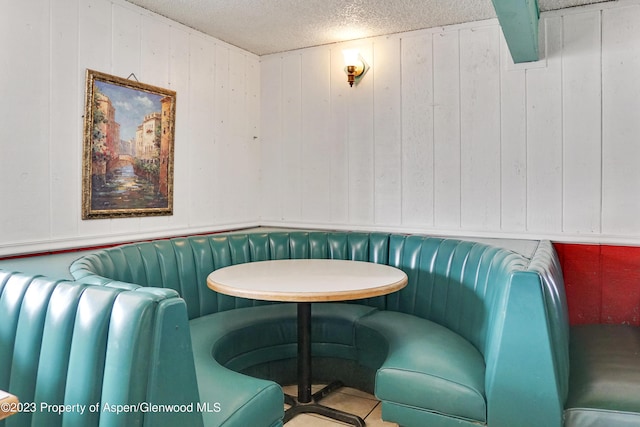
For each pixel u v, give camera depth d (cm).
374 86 346
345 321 277
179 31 316
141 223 290
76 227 251
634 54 268
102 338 110
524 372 162
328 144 367
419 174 331
